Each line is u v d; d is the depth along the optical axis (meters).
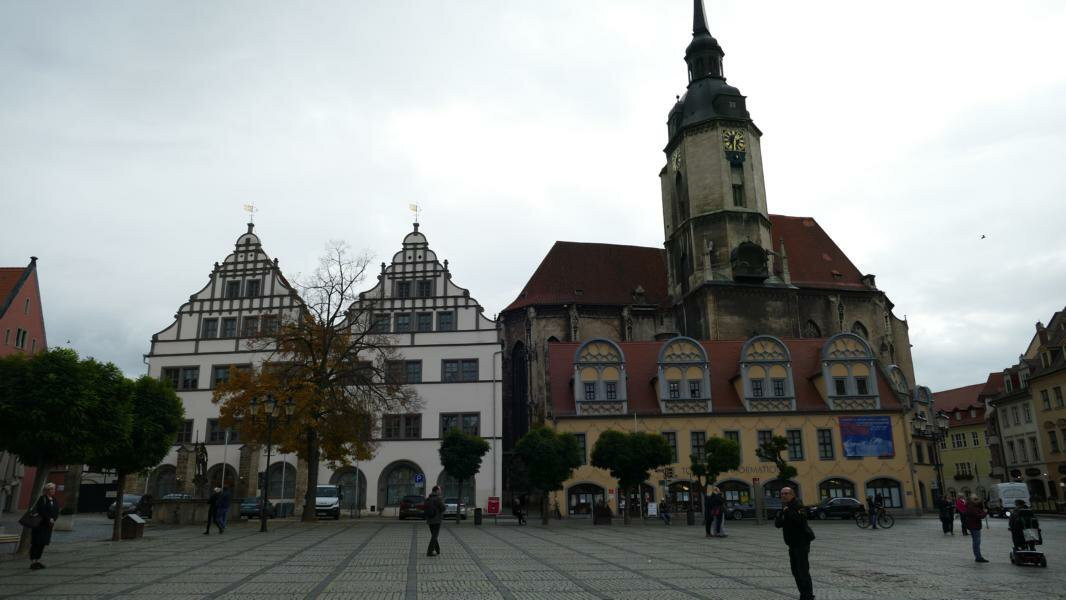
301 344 47.22
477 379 65.06
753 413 58.38
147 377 33.00
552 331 73.44
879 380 61.59
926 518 54.84
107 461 29.84
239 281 68.94
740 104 78.62
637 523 47.31
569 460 46.72
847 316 76.81
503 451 69.50
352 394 47.22
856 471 57.72
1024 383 77.31
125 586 15.30
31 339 61.50
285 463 63.53
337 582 16.06
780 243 75.31
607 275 80.25
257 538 29.69
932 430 69.19
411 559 21.42
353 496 62.12
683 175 79.50
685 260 77.50
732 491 56.69
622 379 58.91
